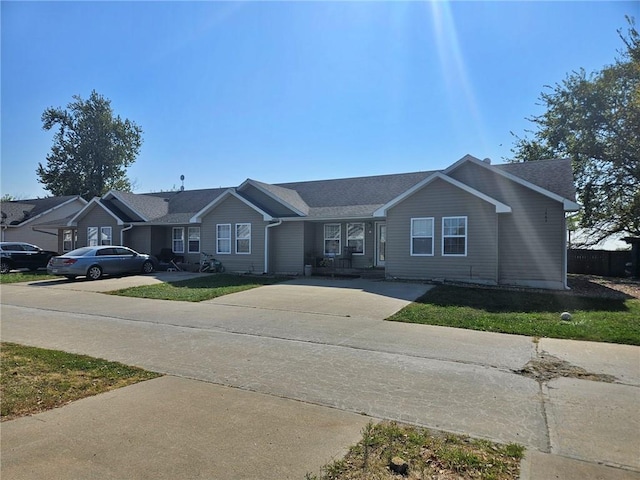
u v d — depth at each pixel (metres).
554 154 27.52
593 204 25.55
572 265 21.62
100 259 18.50
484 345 7.23
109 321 9.50
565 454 3.53
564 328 8.29
